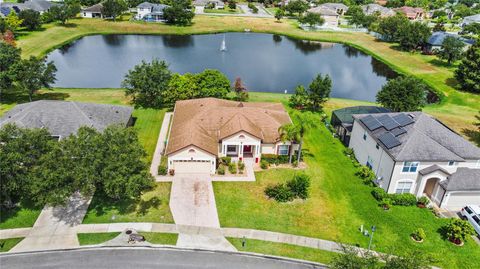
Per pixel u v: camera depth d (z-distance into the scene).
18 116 51.34
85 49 113.50
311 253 37.69
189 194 45.31
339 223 42.22
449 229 40.28
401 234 40.97
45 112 52.09
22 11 122.94
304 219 42.53
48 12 137.88
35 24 124.31
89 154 37.62
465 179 44.91
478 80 87.81
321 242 39.25
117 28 138.25
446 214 44.81
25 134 39.41
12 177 37.62
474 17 172.12
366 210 44.59
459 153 46.28
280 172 51.22
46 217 40.28
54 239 37.38
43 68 67.38
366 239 39.97
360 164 54.28
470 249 39.28
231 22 157.38
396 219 43.28
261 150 54.16
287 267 35.91
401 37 126.19
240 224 41.06
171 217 41.38
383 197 45.91
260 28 151.12
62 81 84.94
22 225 39.00
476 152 46.59
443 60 115.94
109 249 36.59
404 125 49.78
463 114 76.19
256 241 38.78
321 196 46.75
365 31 157.12
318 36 144.12
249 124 53.38
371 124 52.12
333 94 87.56
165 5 158.50
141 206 42.78
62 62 99.75
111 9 144.38
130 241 37.47
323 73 102.12
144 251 36.59
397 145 46.41
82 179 36.38
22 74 64.25
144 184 38.78
